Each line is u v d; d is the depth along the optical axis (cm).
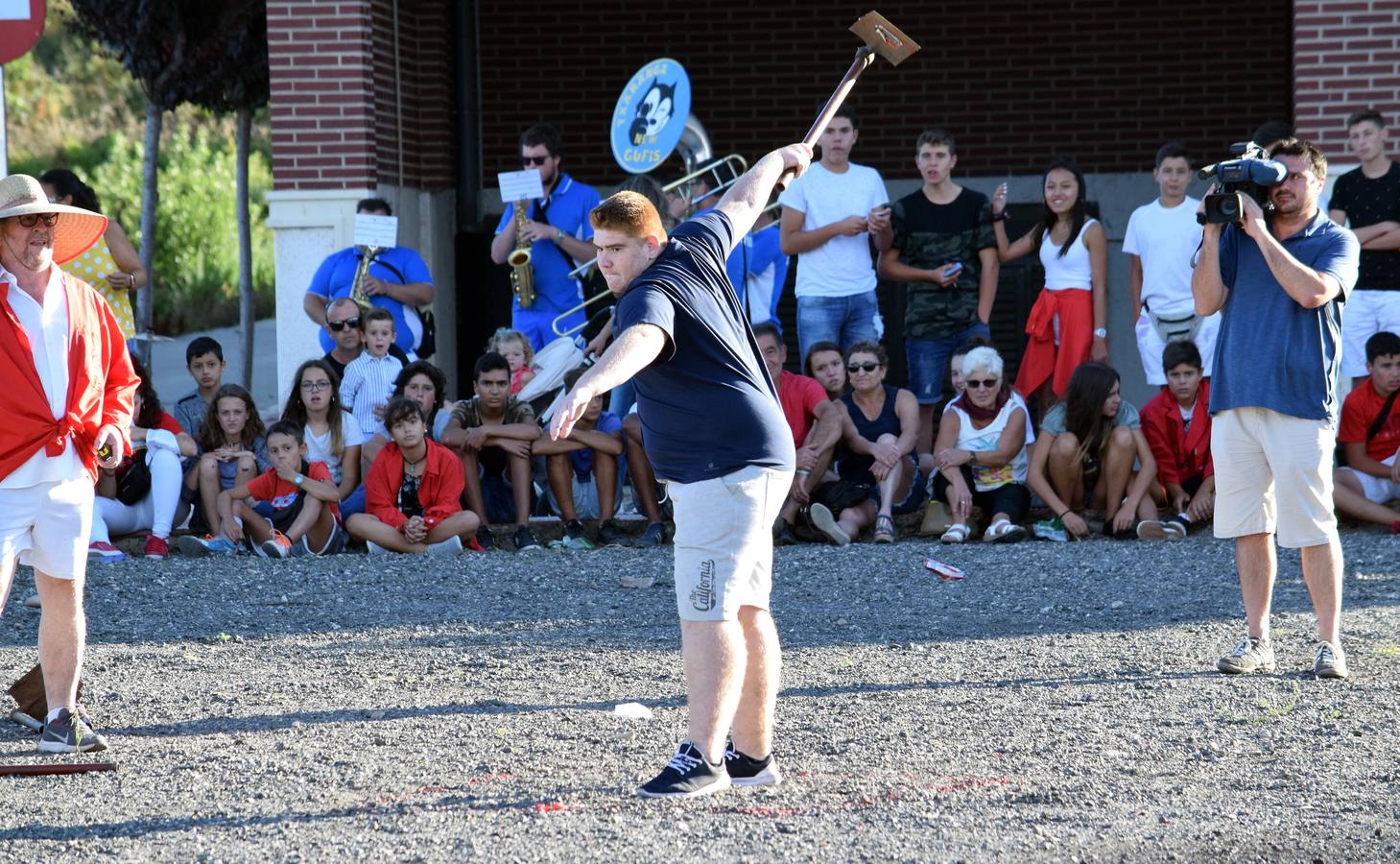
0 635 1286
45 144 4681
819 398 1748
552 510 1862
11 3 1498
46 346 936
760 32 2705
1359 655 1147
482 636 1269
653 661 1173
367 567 1577
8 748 955
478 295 2697
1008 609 1353
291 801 832
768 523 813
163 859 741
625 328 768
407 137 2445
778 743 935
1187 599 1368
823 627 1292
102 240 1595
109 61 5034
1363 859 729
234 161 4734
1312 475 1070
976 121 2695
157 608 1393
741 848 741
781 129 2714
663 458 809
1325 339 1073
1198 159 2664
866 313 1933
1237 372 1081
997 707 1019
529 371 1817
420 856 735
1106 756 901
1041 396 1934
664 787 816
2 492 927
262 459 1775
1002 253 1934
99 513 1700
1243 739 934
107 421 966
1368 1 1983
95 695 1088
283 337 2177
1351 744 921
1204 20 2644
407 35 2445
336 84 2155
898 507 1805
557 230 1953
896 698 1047
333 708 1046
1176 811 799
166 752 941
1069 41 2669
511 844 750
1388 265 1814
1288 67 2627
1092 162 2681
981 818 788
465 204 2634
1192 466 1736
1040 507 1825
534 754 920
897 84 2703
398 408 1673
